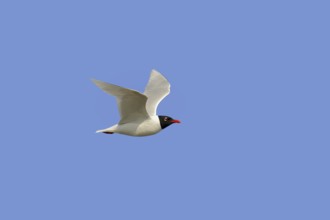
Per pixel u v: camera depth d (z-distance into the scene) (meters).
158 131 19.14
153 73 21.64
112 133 19.05
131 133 18.89
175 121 19.11
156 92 20.98
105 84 16.97
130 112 18.41
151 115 19.64
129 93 17.50
